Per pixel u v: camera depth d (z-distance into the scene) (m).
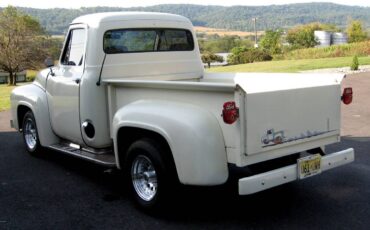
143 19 6.02
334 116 4.82
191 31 6.62
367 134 8.40
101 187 5.65
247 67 30.83
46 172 6.34
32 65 36.44
